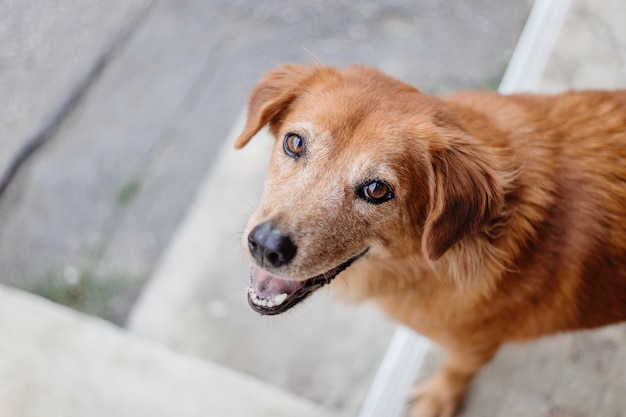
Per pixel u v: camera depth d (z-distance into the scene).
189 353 0.91
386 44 1.15
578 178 0.61
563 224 0.61
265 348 0.90
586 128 0.63
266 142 1.03
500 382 0.80
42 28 1.19
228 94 1.13
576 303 0.64
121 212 1.05
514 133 0.62
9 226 1.05
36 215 1.06
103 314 0.99
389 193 0.58
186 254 0.97
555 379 0.79
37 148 1.11
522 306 0.65
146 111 1.13
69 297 1.00
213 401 0.78
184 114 1.12
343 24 1.17
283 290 0.62
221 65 1.15
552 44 0.97
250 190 1.00
